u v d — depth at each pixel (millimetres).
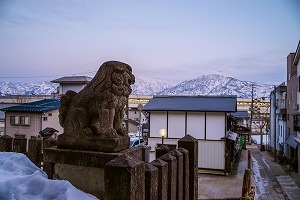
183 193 5391
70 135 4824
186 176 5516
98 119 4766
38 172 4453
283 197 15781
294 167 22828
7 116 27234
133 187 3180
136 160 3395
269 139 39969
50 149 4793
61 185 3824
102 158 4465
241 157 31688
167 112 21781
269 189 17609
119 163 3197
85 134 4734
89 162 4535
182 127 21438
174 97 25000
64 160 4688
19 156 5016
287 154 26984
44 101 31422
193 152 5965
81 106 4828
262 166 25703
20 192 3535
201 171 20484
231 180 18391
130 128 38781
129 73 5152
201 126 21031
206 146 20469
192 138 6082
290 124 25891
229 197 13805
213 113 20781
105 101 4699
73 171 4691
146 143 23047
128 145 5109
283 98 30641
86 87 4996
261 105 60281
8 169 4527
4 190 3629
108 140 4598
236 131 30109
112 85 4742
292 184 18641
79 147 4758
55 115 27844
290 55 26594
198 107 21328
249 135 49000
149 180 3707
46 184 3758
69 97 5070
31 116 26453
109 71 4770
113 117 4809
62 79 36531
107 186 3188
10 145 6648
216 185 16969
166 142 21609
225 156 20031
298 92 22391
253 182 18359
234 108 20641
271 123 38094
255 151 38781
